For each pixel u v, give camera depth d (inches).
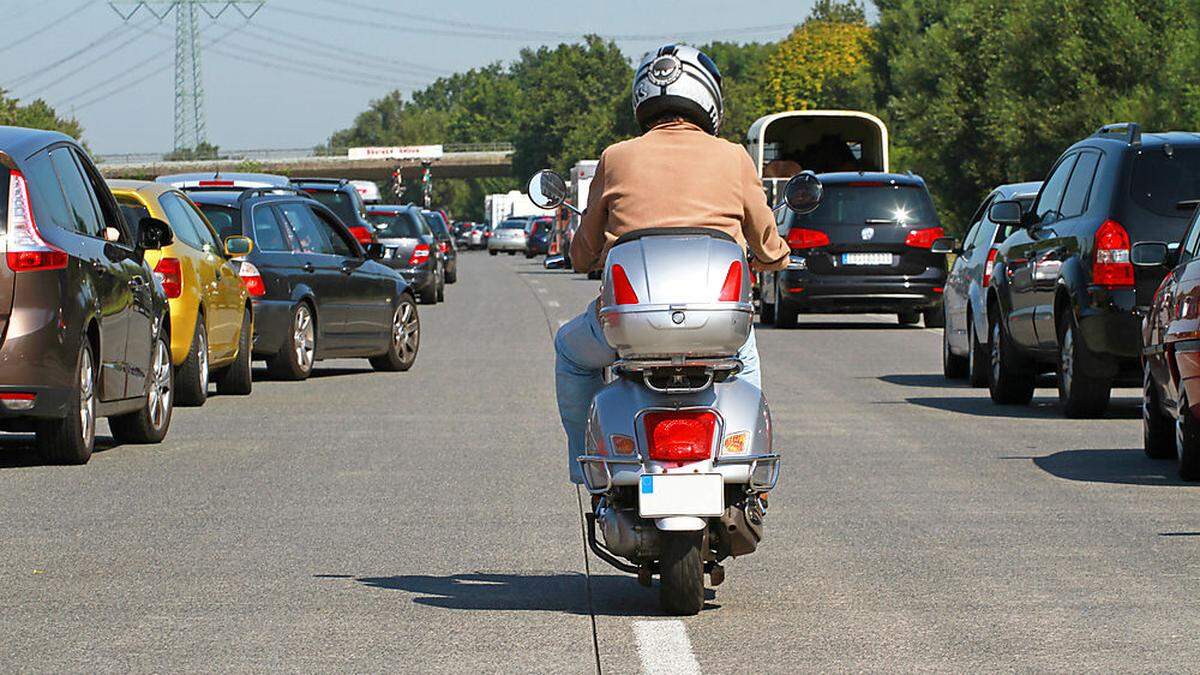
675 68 836.0
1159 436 1360.7
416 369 2300.7
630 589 885.2
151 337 1507.1
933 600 850.8
